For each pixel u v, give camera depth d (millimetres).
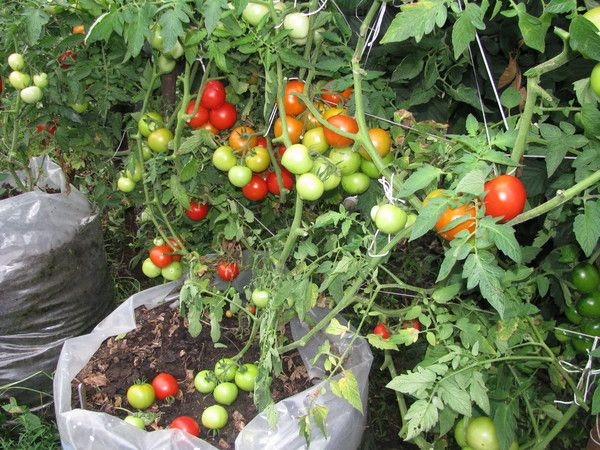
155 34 917
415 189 661
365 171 926
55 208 1318
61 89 1225
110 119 1367
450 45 1144
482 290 612
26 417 1245
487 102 1333
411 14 620
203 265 1149
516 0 1065
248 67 1050
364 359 1062
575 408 1028
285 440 901
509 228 619
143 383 1093
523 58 1220
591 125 705
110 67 1163
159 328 1205
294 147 848
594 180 674
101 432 915
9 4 1120
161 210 1185
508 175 671
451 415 909
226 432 1009
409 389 801
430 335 911
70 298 1340
